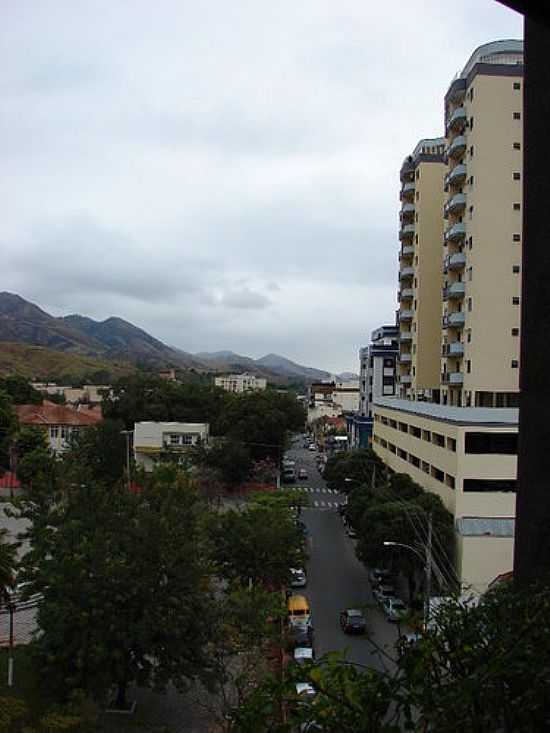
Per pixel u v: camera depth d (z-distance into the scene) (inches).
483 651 182.7
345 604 1243.2
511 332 1593.3
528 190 366.3
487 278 1599.4
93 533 772.6
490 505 1246.9
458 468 1250.6
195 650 749.3
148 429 2421.3
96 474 2011.6
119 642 717.3
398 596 1254.3
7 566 790.5
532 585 227.3
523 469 358.9
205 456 2231.8
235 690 813.9
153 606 722.8
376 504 1344.7
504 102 1604.3
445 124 1830.7
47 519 797.9
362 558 1282.0
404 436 1829.5
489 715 167.3
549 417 339.9
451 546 1231.5
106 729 728.3
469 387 1630.2
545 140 350.9
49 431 2659.9
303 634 976.9
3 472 2252.7
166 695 821.9
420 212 2133.4
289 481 2817.4
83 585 711.1
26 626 998.4
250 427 2464.3
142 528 756.0
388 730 169.9
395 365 3157.0
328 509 2239.2
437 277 2126.0
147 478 919.7
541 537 339.0
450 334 1781.5
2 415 2345.0
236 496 2231.8
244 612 789.2
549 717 167.2
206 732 721.0
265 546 1131.3
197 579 758.5
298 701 190.1
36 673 756.6
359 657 953.5
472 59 1711.4
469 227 1646.2
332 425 4662.9
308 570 1481.3
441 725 167.3
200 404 2822.3
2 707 584.4
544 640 177.9
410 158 2245.3
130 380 2886.3
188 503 854.5
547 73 350.9
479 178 1605.6
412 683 178.5
